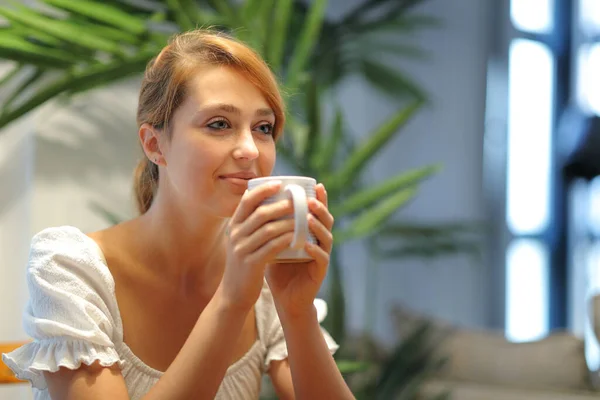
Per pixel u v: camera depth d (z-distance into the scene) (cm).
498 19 533
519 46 543
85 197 252
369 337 319
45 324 106
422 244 438
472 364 265
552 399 233
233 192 106
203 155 105
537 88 553
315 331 111
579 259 555
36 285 109
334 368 113
